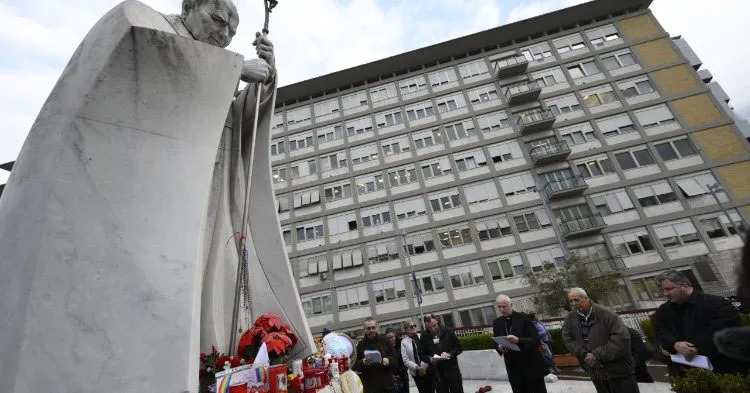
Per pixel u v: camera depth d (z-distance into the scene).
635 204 22.27
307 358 2.84
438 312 22.22
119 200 2.00
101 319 1.77
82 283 1.80
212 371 2.38
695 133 23.16
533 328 4.12
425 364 4.97
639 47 26.39
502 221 23.55
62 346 1.68
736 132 22.72
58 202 1.87
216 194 3.46
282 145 29.12
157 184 2.12
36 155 2.02
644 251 21.23
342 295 23.75
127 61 2.14
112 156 2.04
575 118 25.16
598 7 27.61
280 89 30.19
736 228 20.61
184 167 2.24
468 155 25.77
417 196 25.33
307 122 29.58
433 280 23.00
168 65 2.25
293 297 3.32
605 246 21.86
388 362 4.54
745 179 21.52
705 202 21.47
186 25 3.29
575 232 21.66
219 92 2.45
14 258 1.79
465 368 8.52
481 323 21.62
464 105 27.39
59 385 1.63
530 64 27.48
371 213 25.55
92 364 1.70
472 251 23.19
